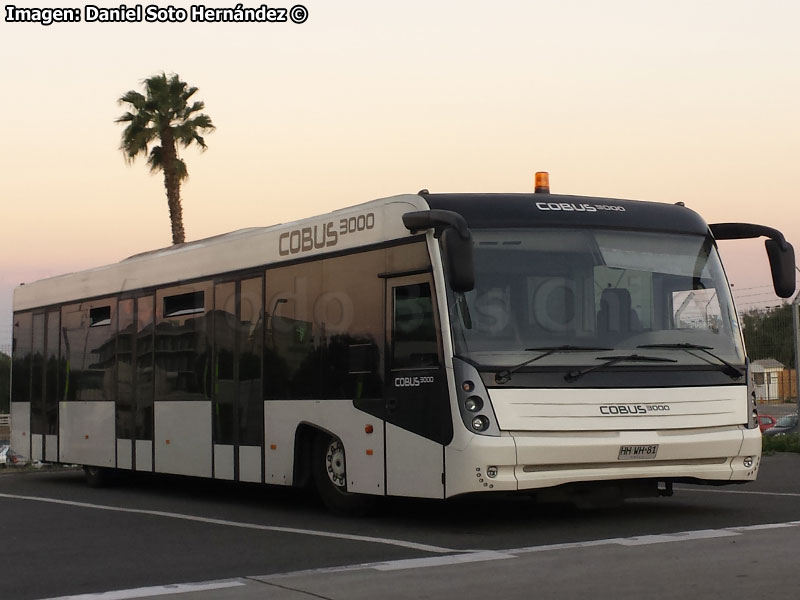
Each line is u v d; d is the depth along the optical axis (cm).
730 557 916
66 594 862
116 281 1864
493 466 1108
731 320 1244
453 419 1129
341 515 1338
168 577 927
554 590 802
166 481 2031
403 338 1209
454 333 1143
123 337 1830
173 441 1661
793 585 799
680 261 1235
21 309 2205
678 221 1260
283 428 1404
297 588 840
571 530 1134
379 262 1255
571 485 1149
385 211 1253
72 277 2020
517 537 1094
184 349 1644
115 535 1220
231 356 1523
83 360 1959
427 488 1163
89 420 1928
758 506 1323
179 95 4309
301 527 1245
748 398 1223
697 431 1184
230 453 1516
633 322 1190
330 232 1343
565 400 1136
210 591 845
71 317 2012
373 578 872
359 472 1266
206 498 1680
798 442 2152
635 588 801
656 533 1084
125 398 1812
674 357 1190
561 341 1155
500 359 1134
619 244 1210
